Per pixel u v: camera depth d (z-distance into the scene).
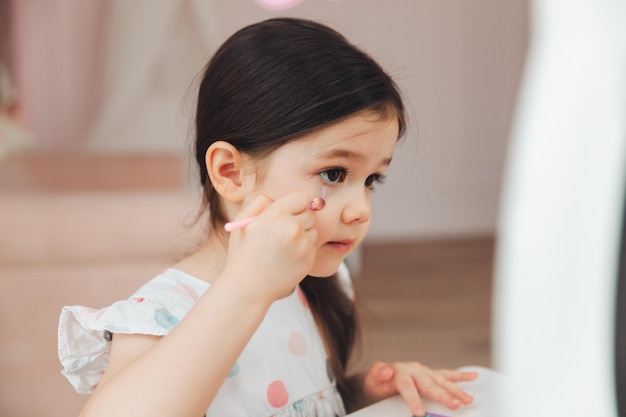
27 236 1.55
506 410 0.43
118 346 0.60
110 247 1.57
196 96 0.75
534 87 0.44
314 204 0.57
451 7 3.53
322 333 0.79
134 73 3.04
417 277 2.86
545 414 0.41
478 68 3.59
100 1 2.98
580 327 0.41
